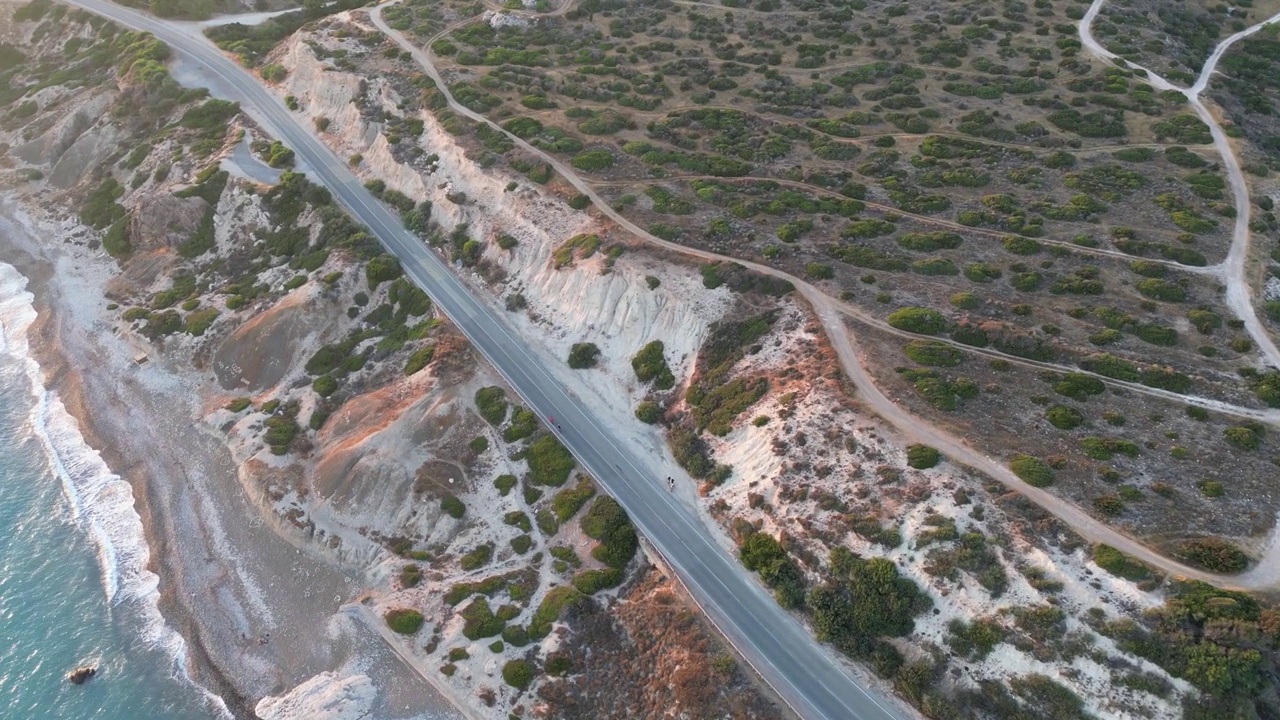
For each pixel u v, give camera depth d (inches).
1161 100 2844.5
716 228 2377.0
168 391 2541.8
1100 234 2300.7
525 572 1930.4
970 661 1469.0
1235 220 2348.7
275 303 2598.4
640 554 1891.0
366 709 1744.6
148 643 1929.1
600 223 2456.9
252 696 1808.6
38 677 1862.7
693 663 1632.6
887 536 1609.3
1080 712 1357.0
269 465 2224.4
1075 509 1555.1
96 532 2178.9
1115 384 1852.9
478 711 1712.6
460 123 2901.1
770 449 1861.5
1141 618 1381.6
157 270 2903.5
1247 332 1999.3
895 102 2908.5
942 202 2440.9
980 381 1872.5
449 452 2164.1
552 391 2268.7
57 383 2620.6
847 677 1581.0
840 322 2064.5
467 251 2618.1
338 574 2021.4
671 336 2233.0
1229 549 1438.2
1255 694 1278.3
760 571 1732.3
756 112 2918.3
